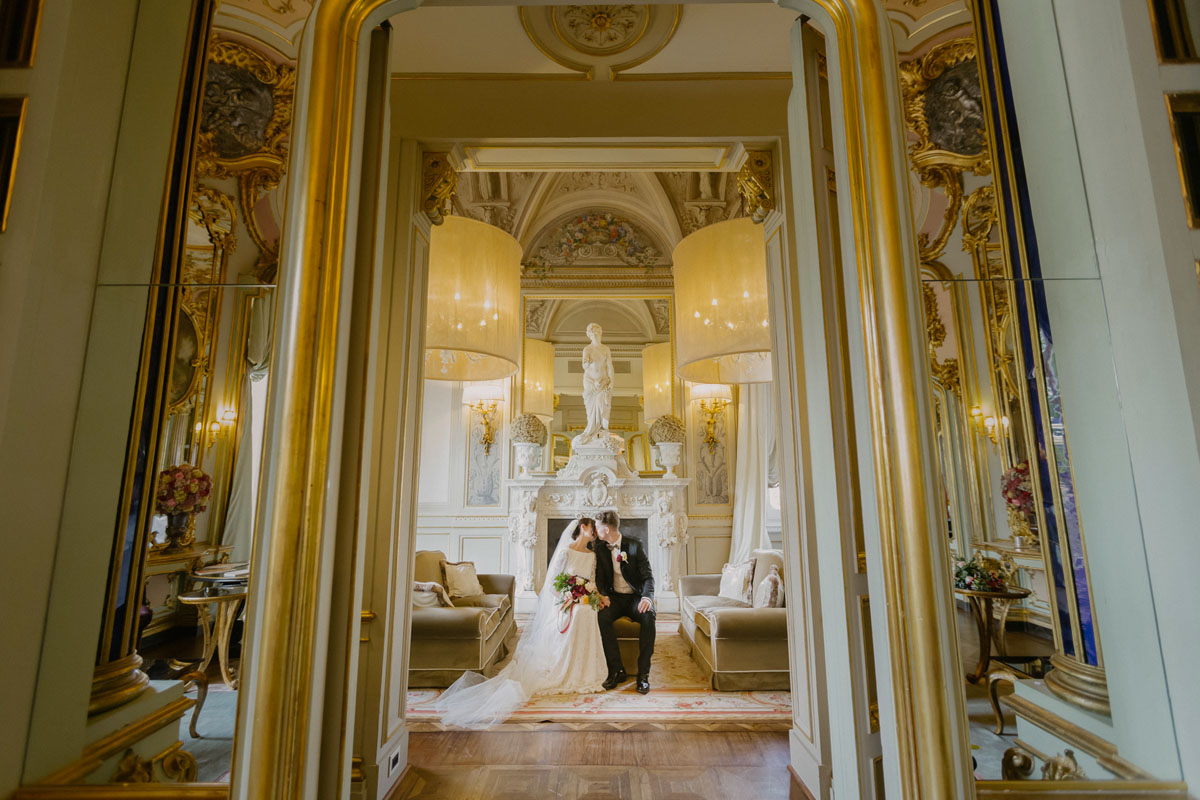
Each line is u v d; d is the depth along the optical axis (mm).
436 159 2723
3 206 1329
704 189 7070
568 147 2752
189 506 1431
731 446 7055
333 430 1341
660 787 2424
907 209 1432
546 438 7004
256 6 1653
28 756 1301
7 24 1411
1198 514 1287
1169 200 1372
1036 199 1627
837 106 1552
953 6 1825
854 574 1599
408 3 1534
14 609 1283
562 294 7254
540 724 3189
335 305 1364
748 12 2451
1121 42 1450
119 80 1565
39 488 1339
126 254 1512
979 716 1441
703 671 4266
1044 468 1520
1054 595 1472
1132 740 1370
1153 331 1374
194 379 1486
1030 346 1581
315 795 1230
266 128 1616
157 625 1389
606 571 4207
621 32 2553
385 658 2225
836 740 1604
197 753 1339
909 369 1360
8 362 1275
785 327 2539
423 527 6688
